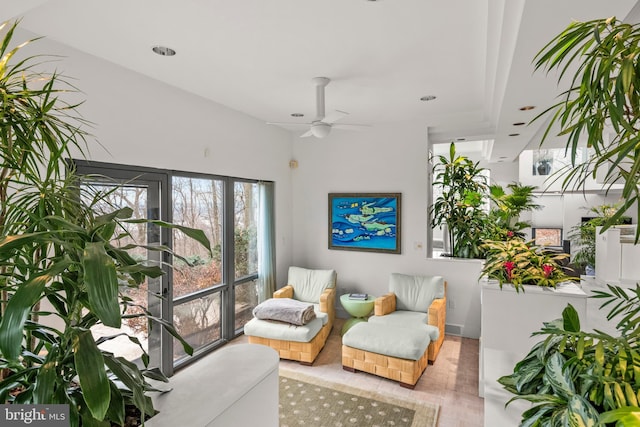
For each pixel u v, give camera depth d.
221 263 4.16
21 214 1.14
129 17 2.08
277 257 5.10
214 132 3.87
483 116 4.29
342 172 5.12
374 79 3.12
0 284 1.07
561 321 1.51
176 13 2.04
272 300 4.12
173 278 3.49
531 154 7.58
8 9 1.69
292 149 5.45
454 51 2.53
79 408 0.89
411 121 4.66
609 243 4.87
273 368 1.49
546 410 1.10
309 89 3.40
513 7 1.73
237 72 2.96
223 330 4.17
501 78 2.71
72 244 0.87
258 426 1.39
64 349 0.94
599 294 1.32
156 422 1.06
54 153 1.21
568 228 7.28
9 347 0.69
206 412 1.12
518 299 2.70
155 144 3.16
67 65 2.47
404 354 3.14
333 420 2.71
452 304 4.55
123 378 0.92
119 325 0.70
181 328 3.60
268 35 2.30
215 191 4.06
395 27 2.19
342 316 5.19
